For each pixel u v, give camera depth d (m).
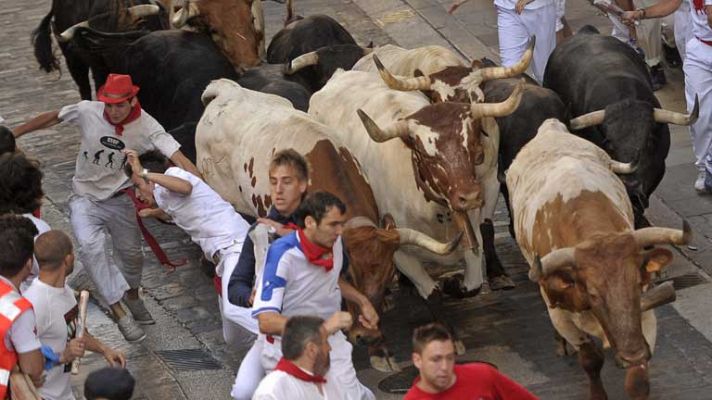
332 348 12.42
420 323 17.47
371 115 16.83
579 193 14.55
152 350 17.17
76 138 24.69
